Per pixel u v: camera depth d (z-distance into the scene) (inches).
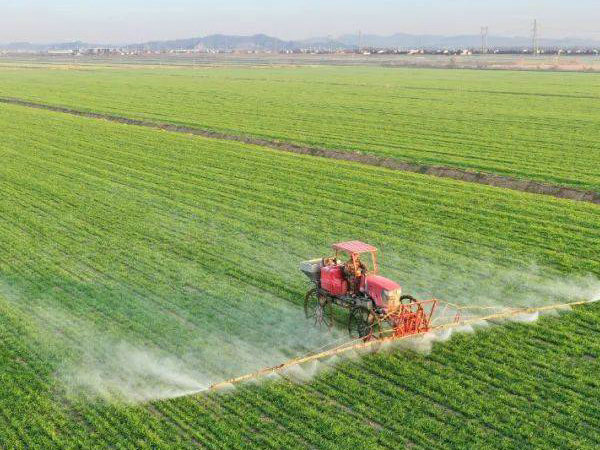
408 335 834.8
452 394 728.3
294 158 2055.9
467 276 1073.5
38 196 1595.7
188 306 961.5
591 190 1609.3
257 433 668.7
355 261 888.3
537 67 7249.0
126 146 2293.3
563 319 914.1
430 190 1622.8
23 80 5408.5
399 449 635.5
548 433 659.4
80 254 1182.3
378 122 2822.3
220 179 1763.0
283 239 1254.3
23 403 722.2
